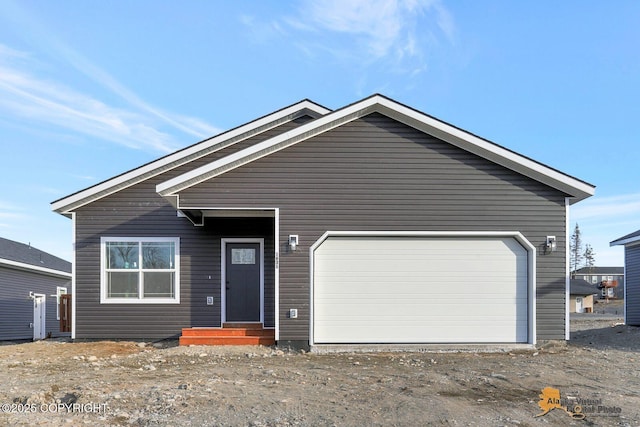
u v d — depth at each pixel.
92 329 12.39
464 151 11.07
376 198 10.91
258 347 10.96
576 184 10.84
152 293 12.57
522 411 5.80
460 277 10.98
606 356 9.96
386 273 10.92
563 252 11.00
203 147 12.94
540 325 10.93
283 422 5.30
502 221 10.98
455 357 9.90
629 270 18.41
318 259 10.89
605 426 5.29
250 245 12.88
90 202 12.62
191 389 6.66
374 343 10.73
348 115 10.84
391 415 5.57
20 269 19.28
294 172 10.88
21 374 8.18
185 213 11.70
